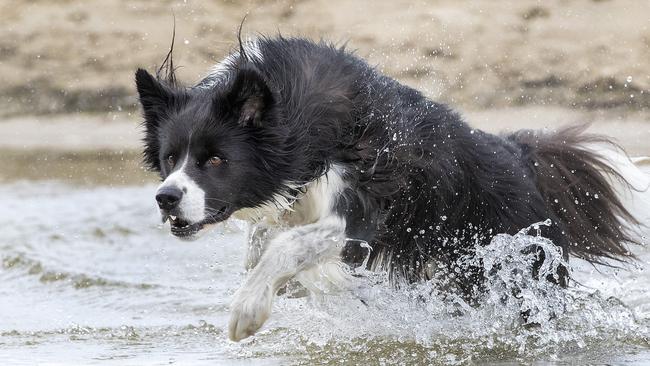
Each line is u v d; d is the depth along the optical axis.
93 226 18.09
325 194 10.35
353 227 10.52
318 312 11.40
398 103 10.74
